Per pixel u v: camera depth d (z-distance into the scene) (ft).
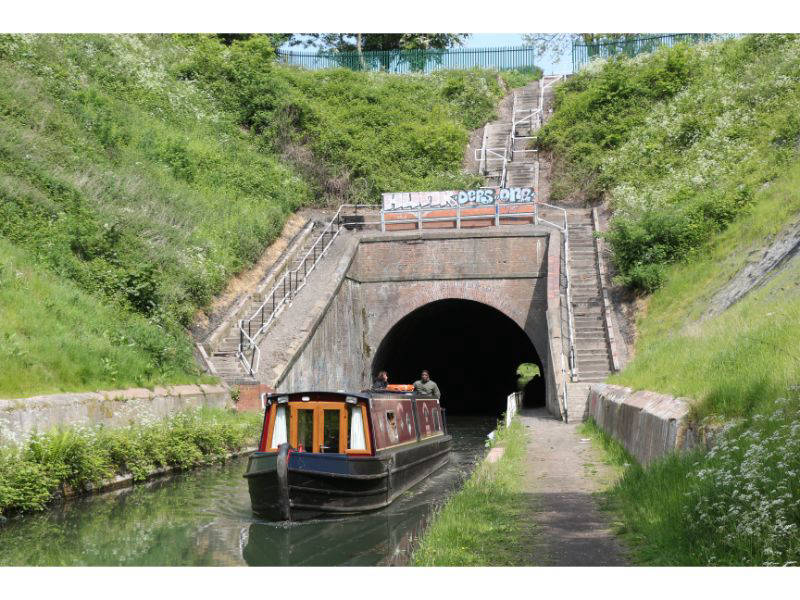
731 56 114.01
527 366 183.11
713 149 92.12
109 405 49.11
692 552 20.76
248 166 107.96
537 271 88.43
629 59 130.41
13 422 40.04
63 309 54.19
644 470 32.55
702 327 49.55
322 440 43.52
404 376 115.85
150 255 72.02
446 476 55.16
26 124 75.36
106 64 104.37
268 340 74.59
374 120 128.67
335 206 113.29
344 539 35.83
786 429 22.08
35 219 62.80
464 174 117.19
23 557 30.76
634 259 80.48
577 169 111.65
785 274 46.75
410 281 91.40
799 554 18.07
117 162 83.92
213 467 54.24
